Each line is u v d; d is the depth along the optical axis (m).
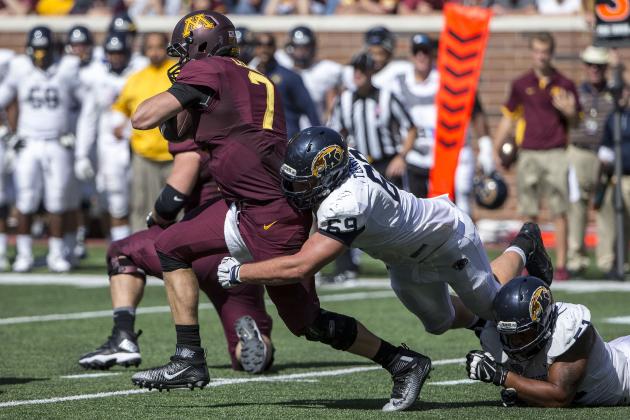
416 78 43.19
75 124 48.00
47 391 22.16
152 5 63.00
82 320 33.12
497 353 20.47
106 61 45.94
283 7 62.03
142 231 25.05
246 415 19.52
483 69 59.62
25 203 46.78
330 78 47.44
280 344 29.14
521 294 19.25
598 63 46.25
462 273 20.52
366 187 18.97
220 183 20.30
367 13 60.31
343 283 42.81
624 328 30.52
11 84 46.53
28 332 30.75
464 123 43.06
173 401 21.06
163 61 39.28
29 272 47.00
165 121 20.19
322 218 18.98
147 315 34.16
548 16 58.94
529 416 19.19
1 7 63.53
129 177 45.75
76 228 48.28
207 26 20.53
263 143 19.97
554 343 19.45
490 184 41.41
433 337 29.75
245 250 20.58
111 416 19.45
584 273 45.50
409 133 40.47
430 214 19.81
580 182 44.59
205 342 29.09
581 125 46.38
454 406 20.45
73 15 63.03
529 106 42.09
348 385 22.98
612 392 20.02
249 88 20.11
